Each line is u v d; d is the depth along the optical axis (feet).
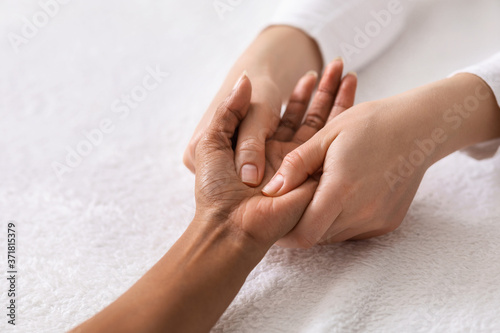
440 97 2.53
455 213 2.61
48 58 3.41
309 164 2.41
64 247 2.59
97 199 2.76
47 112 3.12
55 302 2.41
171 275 2.25
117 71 3.31
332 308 2.29
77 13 3.75
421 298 2.34
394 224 2.50
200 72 3.29
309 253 2.50
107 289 2.44
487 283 2.36
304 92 2.69
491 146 2.70
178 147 2.96
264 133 2.53
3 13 3.74
